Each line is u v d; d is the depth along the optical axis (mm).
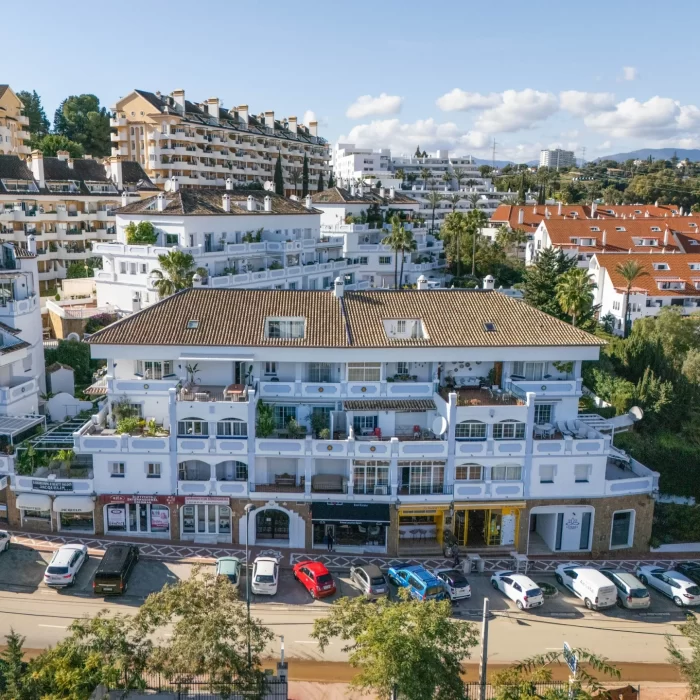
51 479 49219
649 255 108500
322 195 109562
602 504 50938
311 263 93750
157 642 37031
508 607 43750
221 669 28344
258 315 52750
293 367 52125
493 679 29656
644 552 52438
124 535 50000
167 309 52938
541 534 53656
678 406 68500
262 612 41656
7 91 129125
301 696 34344
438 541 51438
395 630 27391
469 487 49531
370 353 50531
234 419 48781
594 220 134625
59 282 98625
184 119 134500
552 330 52656
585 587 44438
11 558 46281
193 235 79938
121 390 50594
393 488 49281
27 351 59656
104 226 109312
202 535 50062
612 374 74812
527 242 141500
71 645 27891
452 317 53625
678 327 88000
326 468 50938
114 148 137125
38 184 102188
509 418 49250
